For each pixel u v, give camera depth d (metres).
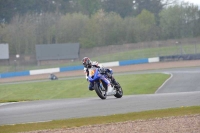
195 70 174.00
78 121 36.84
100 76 56.03
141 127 32.19
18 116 42.81
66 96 133.50
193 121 33.47
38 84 177.25
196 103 44.88
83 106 48.31
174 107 42.22
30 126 35.59
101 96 56.69
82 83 163.75
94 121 36.41
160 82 139.62
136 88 130.38
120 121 35.69
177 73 165.25
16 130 34.19
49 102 60.00
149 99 52.06
